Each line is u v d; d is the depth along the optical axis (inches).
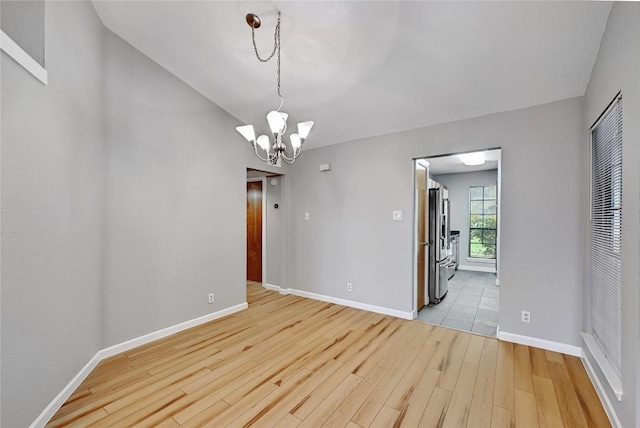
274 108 135.4
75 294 80.0
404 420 68.1
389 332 119.5
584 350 91.7
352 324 128.7
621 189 63.2
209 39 97.9
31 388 61.7
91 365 88.7
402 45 88.0
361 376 86.7
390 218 140.1
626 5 59.4
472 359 96.4
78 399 75.2
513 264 108.3
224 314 139.4
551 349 101.5
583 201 95.8
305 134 89.1
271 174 186.2
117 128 100.0
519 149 107.7
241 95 128.4
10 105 55.9
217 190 137.1
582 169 96.7
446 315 143.1
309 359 97.1
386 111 124.4
